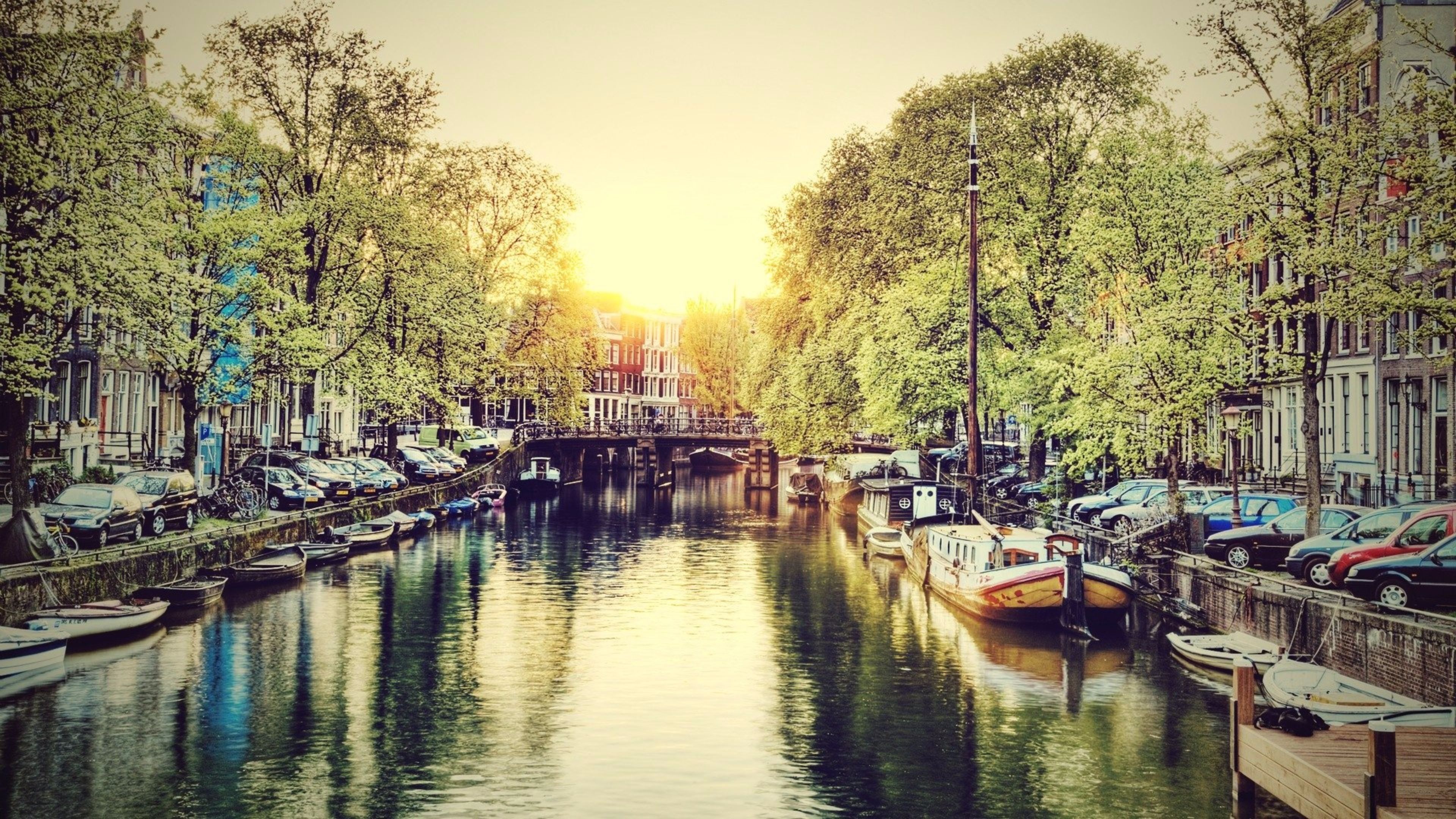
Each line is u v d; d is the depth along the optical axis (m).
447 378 73.19
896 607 43.41
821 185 70.75
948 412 59.50
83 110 37.19
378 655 34.31
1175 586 38.44
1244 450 62.28
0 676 28.95
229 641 35.38
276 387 52.78
